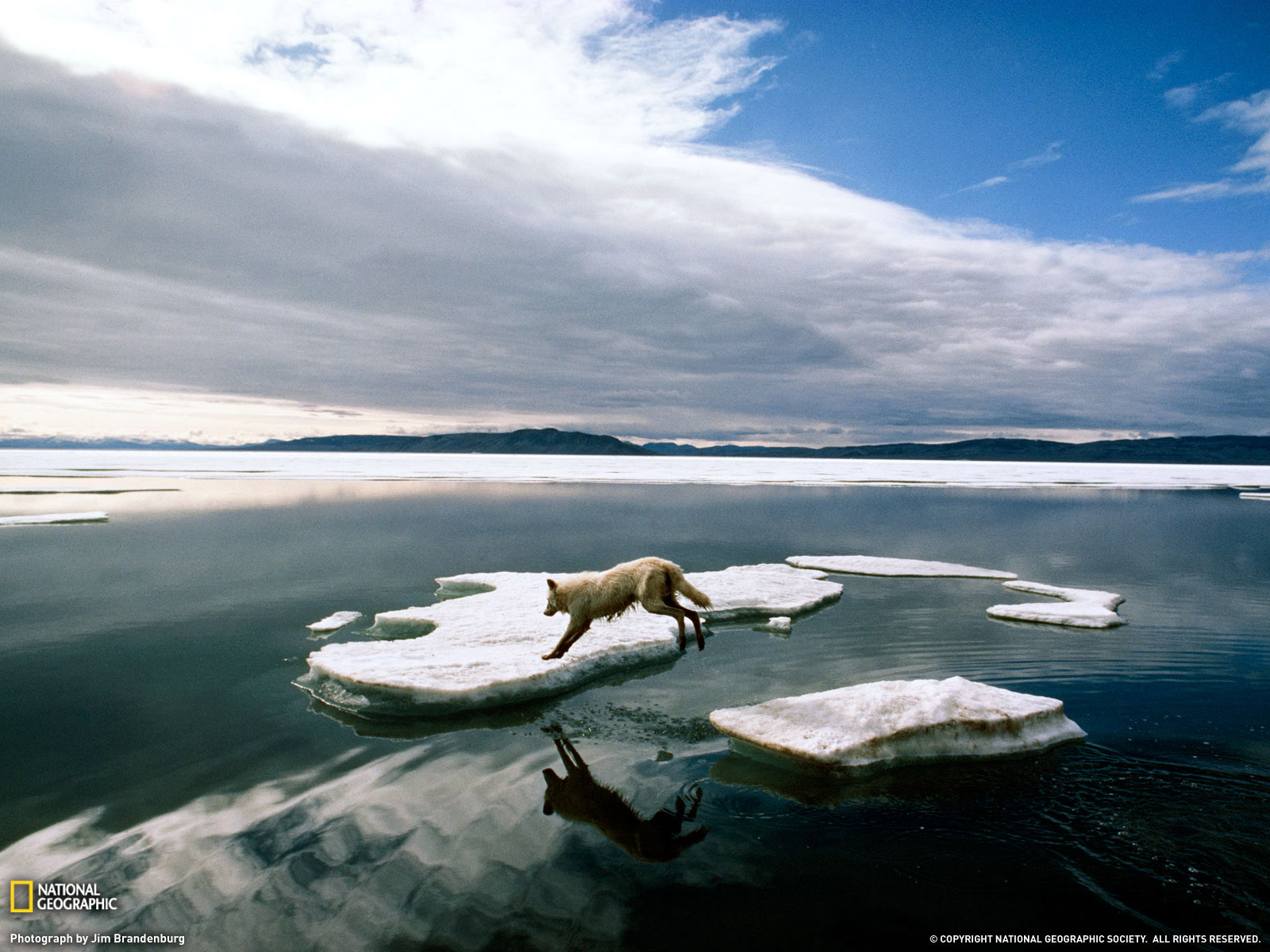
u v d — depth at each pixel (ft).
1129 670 29.63
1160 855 15.71
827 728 21.30
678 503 114.01
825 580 50.90
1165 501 130.52
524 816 17.60
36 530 71.61
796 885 14.70
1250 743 21.80
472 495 123.44
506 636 32.07
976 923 13.39
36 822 17.13
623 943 12.81
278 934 13.01
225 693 26.81
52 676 28.63
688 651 33.14
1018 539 74.59
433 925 13.32
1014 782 19.20
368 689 25.46
